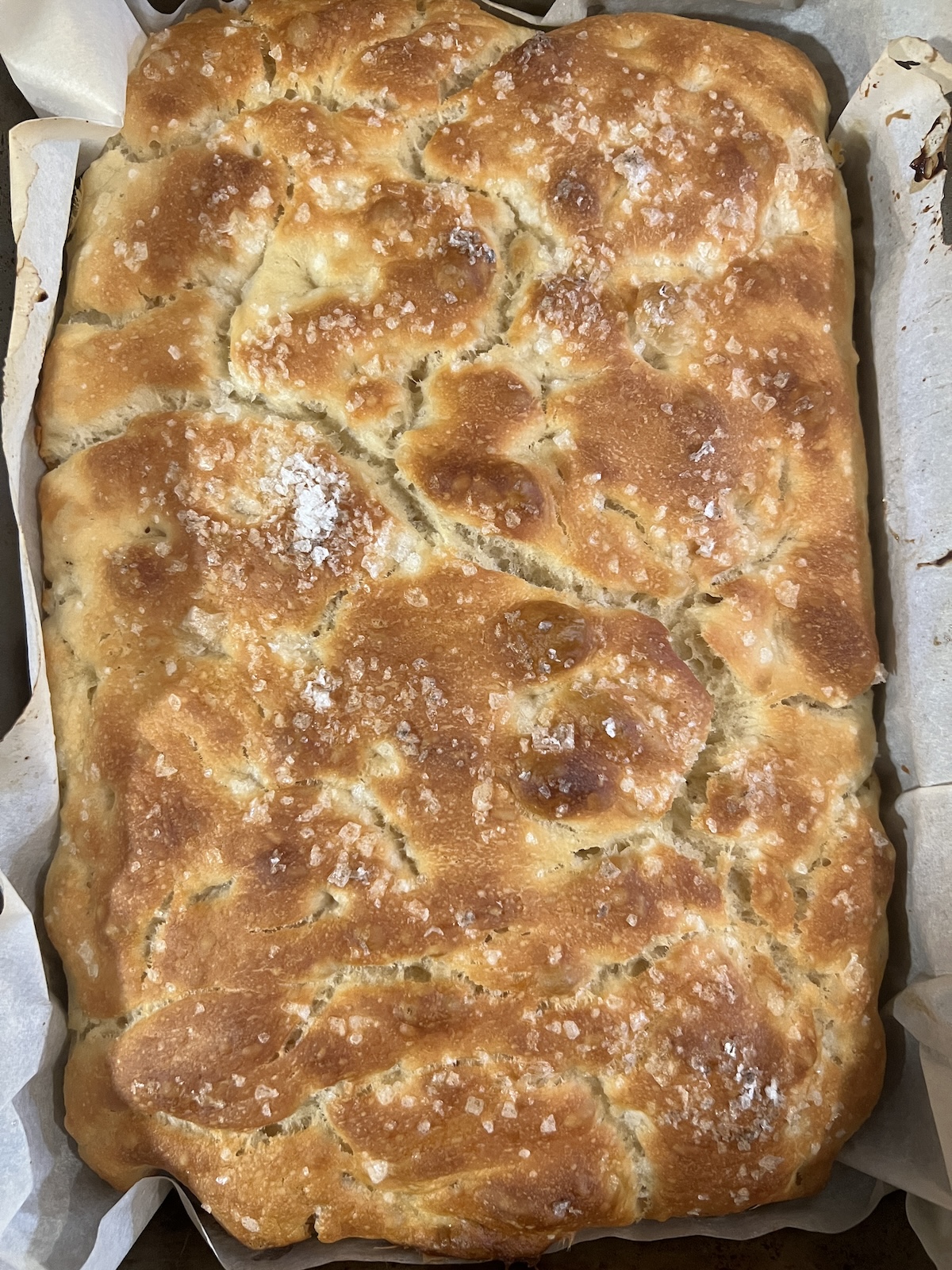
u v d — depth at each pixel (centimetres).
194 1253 27
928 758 29
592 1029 26
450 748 27
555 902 27
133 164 30
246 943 26
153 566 27
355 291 29
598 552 28
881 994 29
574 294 29
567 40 30
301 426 28
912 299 30
